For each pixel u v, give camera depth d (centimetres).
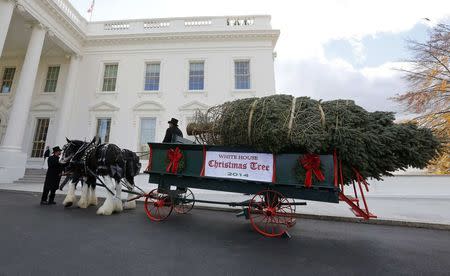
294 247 429
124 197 933
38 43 1385
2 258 331
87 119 1652
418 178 1109
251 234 500
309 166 442
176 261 344
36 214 598
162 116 1611
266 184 477
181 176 548
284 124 439
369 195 1113
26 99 1309
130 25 1808
